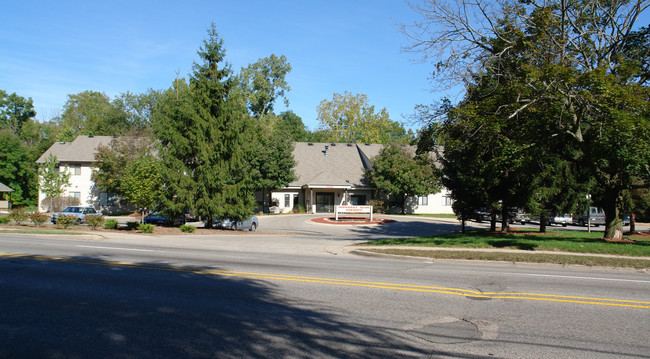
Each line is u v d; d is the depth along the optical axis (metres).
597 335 5.89
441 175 24.11
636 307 7.43
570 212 21.95
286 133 43.88
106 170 40.88
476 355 5.10
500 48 15.95
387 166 42.78
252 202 25.22
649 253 13.77
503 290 8.67
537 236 20.27
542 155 17.03
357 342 5.48
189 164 24.91
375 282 9.26
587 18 16.16
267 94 61.00
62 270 10.04
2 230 20.91
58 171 44.41
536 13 15.74
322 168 48.12
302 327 6.05
